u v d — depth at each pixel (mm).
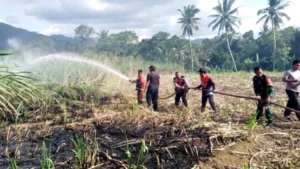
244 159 4316
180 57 70812
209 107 8148
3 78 6102
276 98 9414
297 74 6500
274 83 13852
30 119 6438
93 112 6871
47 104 7430
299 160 4320
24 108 6824
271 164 4195
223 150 4520
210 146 4621
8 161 4266
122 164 4098
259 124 6047
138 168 4035
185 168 3990
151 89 7867
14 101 6840
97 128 5758
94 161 4168
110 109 7320
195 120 5852
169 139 4965
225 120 6355
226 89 11789
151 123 5805
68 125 5918
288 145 4883
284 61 55844
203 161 4180
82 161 4129
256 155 4441
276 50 61656
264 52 63750
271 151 4605
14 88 6453
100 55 18094
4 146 4848
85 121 6152
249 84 13078
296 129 5777
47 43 56875
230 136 5004
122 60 19328
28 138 5238
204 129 5301
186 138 4863
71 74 11672
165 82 14531
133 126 5719
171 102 9016
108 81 11961
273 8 50719
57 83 9164
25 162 4227
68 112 6953
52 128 5773
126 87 11578
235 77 17219
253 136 5176
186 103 8203
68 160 4262
